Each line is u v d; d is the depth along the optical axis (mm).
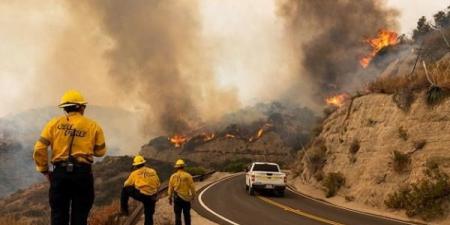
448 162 18656
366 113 26562
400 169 20906
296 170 37719
